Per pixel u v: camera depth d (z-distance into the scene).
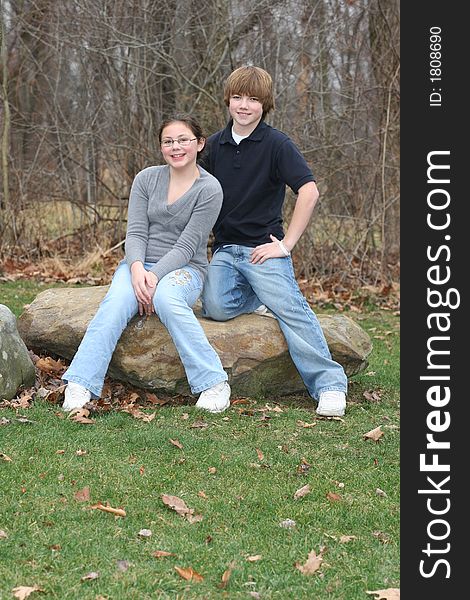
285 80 9.82
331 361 5.15
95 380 4.77
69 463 4.01
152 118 10.27
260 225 5.21
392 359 6.73
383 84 9.82
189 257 5.04
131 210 5.18
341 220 9.70
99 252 9.71
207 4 9.79
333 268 9.71
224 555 3.30
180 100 10.06
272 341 5.23
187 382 5.11
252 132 5.13
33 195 10.24
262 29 9.78
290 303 5.11
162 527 3.50
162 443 4.32
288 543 3.44
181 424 4.63
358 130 10.03
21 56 11.43
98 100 10.45
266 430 4.65
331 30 9.98
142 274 4.94
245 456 4.25
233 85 5.03
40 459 4.03
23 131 10.52
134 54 10.05
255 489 3.90
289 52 9.91
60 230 10.40
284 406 5.21
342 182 9.95
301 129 9.88
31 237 10.12
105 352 4.82
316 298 9.08
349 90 10.06
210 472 4.05
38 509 3.55
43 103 11.22
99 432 4.41
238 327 5.25
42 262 9.73
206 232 5.07
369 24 9.95
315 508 3.75
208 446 4.34
